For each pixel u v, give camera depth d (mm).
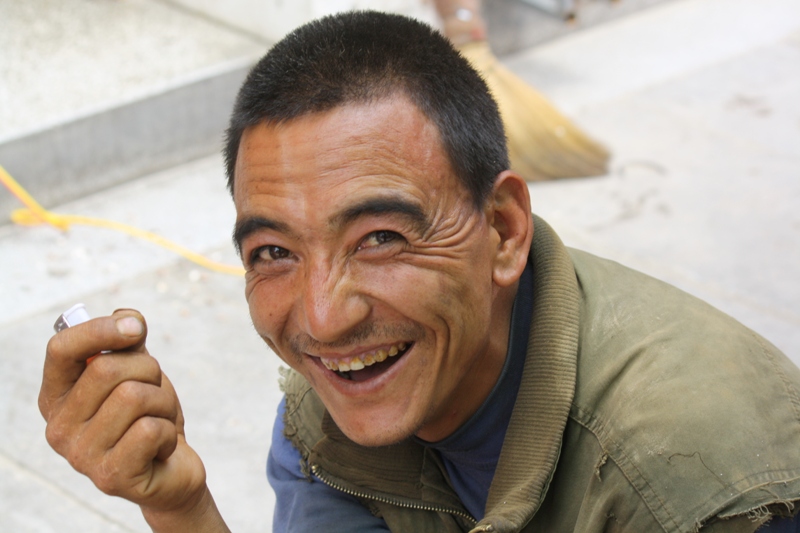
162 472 1165
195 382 3135
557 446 1253
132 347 1135
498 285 1288
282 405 1646
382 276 1160
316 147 1134
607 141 4656
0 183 3980
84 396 1111
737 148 4586
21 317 3451
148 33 4922
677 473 1170
